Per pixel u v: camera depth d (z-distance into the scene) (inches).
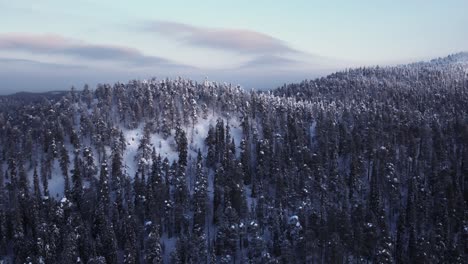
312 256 5187.0
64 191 6515.8
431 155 7785.4
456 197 6156.5
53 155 7160.4
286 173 6963.6
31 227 5703.7
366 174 7632.9
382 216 5772.6
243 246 5787.4
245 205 6210.6
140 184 6476.4
